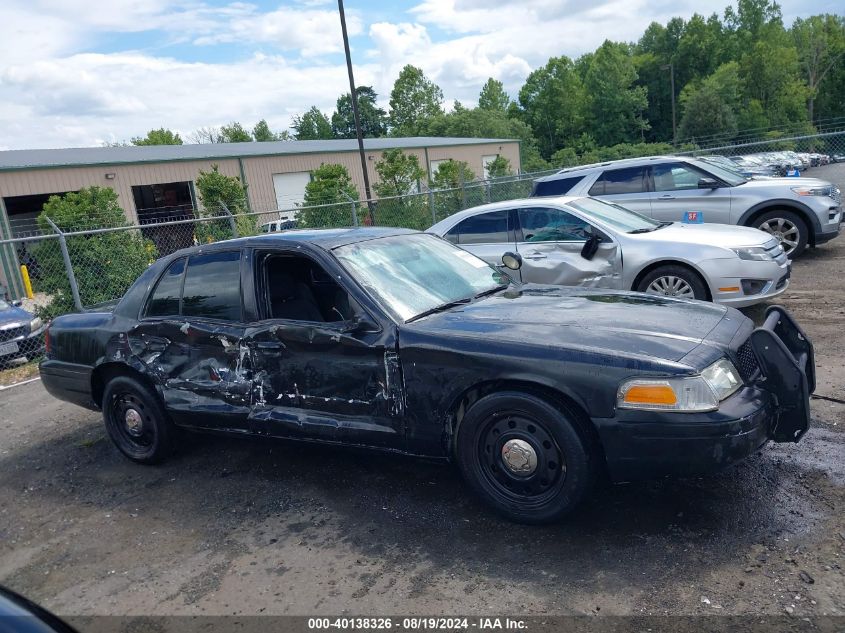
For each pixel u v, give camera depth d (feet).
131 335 15.69
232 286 14.48
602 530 11.31
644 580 9.84
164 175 87.71
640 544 10.78
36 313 35.19
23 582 11.69
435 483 13.79
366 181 68.74
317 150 106.73
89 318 16.90
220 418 14.40
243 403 14.16
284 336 13.39
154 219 103.96
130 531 13.19
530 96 307.99
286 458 15.89
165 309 15.40
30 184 75.51
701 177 32.86
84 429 19.95
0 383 28.37
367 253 14.38
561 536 11.26
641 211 33.45
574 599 9.57
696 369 10.41
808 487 12.07
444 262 15.53
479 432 11.68
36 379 28.25
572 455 10.82
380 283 13.48
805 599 9.11
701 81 280.72
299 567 11.21
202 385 14.65
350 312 13.00
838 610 8.82
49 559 12.42
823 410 15.43
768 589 9.38
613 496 12.39
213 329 14.40
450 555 11.06
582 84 320.91
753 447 10.46
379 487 13.88
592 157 217.15
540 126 300.81
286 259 15.05
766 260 22.36
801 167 90.84
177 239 74.59
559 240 24.40
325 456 15.78
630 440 10.49
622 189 34.06
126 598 10.84
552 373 10.87
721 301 22.35
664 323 12.12
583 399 10.68
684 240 23.09
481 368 11.44
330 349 12.95
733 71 257.75
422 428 12.18
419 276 14.39
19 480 16.49
